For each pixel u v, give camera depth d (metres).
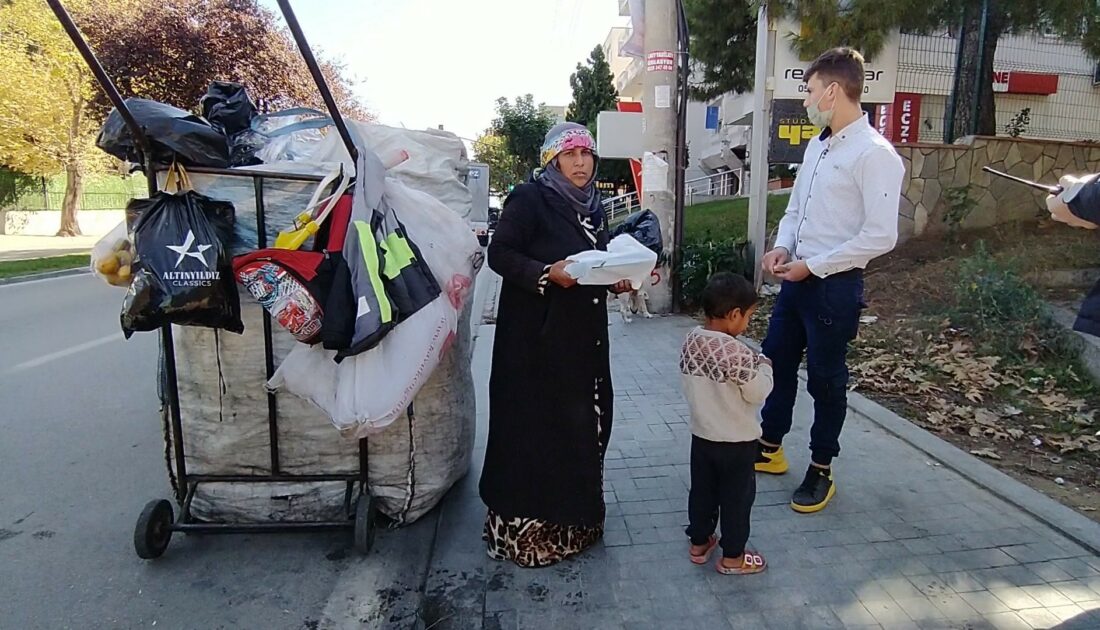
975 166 7.93
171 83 15.94
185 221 2.37
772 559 2.74
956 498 3.22
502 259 2.54
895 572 2.63
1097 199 2.41
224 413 2.88
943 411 4.30
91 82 21.19
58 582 2.77
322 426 2.91
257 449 2.92
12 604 2.62
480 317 8.45
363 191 2.48
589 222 2.69
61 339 7.58
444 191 3.07
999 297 5.37
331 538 3.04
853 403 4.44
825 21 6.84
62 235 26.20
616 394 4.96
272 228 2.67
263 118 3.19
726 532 2.62
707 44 12.91
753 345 6.04
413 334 2.45
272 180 2.65
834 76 2.94
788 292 3.26
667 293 7.93
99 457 4.17
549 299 2.59
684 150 7.87
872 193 2.82
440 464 3.09
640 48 8.02
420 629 2.38
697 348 2.61
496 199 36.00
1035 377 4.64
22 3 19.56
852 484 3.38
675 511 3.18
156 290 2.28
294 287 2.38
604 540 2.93
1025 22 7.34
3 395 5.45
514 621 2.39
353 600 2.58
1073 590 2.49
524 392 2.65
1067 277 6.14
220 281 2.41
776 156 7.56
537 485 2.66
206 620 2.50
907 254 7.51
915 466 3.57
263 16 16.33
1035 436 3.92
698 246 8.09
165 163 2.54
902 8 6.57
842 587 2.54
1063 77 13.92
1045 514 3.00
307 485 2.95
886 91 7.37
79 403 5.24
